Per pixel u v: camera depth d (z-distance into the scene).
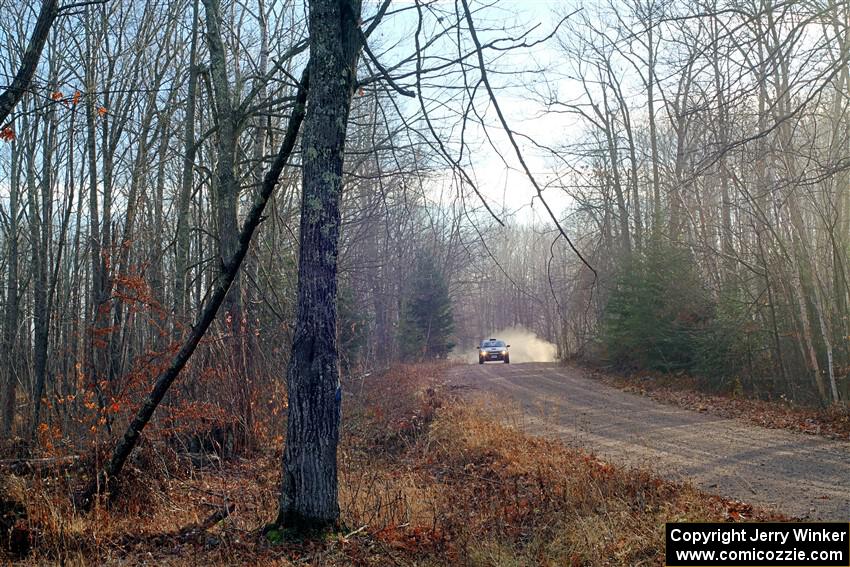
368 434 14.78
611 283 28.16
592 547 6.60
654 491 8.41
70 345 18.22
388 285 35.84
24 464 8.87
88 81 17.08
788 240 20.28
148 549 7.04
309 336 6.79
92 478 8.37
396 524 7.61
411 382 24.91
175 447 11.62
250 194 18.22
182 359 8.27
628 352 26.61
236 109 13.48
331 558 6.23
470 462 11.72
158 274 15.71
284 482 6.88
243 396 12.80
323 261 6.78
